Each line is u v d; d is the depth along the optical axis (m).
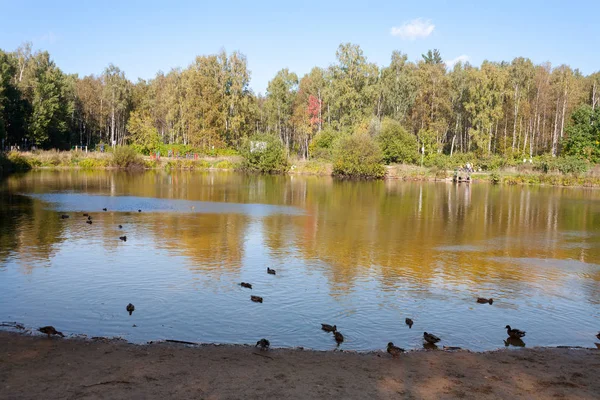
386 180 58.75
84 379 7.56
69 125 91.94
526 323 11.19
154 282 13.59
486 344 9.92
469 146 79.56
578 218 28.48
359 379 7.88
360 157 60.16
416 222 26.08
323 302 12.24
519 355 9.17
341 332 10.32
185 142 92.00
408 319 10.81
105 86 92.56
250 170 68.62
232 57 87.25
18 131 72.06
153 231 21.47
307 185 48.53
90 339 9.37
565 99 77.25
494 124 82.56
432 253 18.38
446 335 10.34
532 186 52.78
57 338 9.39
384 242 20.31
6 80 68.69
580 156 63.69
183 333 10.04
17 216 25.00
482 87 72.75
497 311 11.95
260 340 9.32
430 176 59.47
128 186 42.94
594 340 10.28
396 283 14.12
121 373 7.81
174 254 17.08
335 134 79.31
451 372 8.29
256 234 21.33
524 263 17.09
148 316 10.98
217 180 52.53
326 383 7.67
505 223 26.34
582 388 7.78
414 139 72.62
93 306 11.57
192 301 12.06
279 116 93.81
